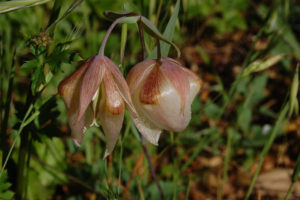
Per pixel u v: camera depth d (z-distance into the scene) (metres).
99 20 0.54
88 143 0.46
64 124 0.49
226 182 0.50
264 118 0.59
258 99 0.54
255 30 0.78
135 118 0.35
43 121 0.39
